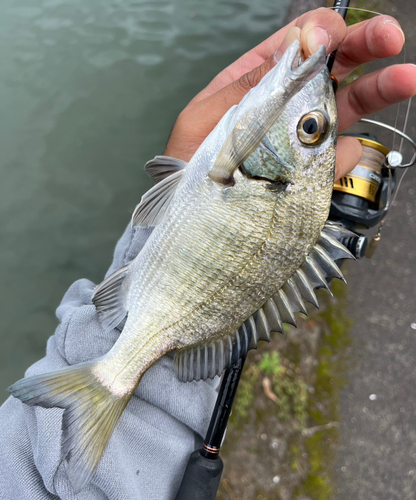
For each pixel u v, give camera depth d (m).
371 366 0.48
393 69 0.25
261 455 0.43
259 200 0.20
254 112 0.20
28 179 0.62
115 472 0.22
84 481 0.21
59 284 0.56
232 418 0.44
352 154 0.28
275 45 0.33
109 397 0.22
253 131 0.20
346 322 0.51
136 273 0.23
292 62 0.19
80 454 0.21
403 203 0.60
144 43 0.75
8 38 0.75
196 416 0.26
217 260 0.21
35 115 0.67
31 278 0.56
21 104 0.68
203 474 0.23
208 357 0.23
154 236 0.22
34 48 0.73
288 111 0.20
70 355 0.25
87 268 0.57
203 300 0.22
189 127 0.28
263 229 0.20
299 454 0.43
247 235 0.21
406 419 0.46
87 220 0.60
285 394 0.46
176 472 0.25
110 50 0.73
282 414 0.45
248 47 0.74
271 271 0.21
